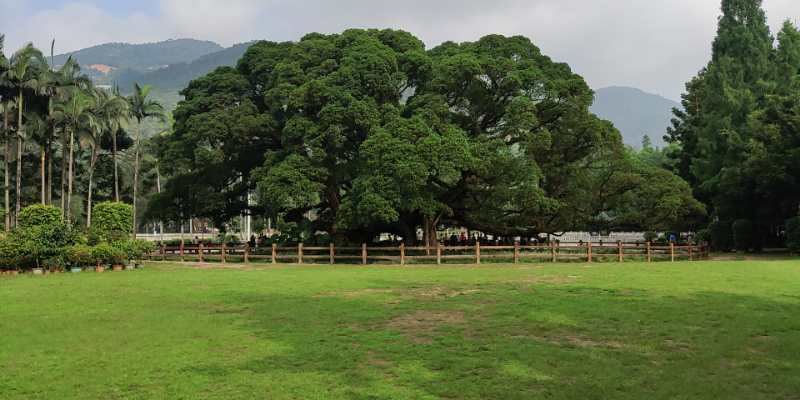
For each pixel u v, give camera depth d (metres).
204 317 12.64
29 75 40.16
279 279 20.41
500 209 32.62
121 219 27.70
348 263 30.44
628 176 32.78
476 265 27.16
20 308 13.86
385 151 27.44
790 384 7.55
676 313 12.53
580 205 33.69
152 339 10.46
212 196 35.75
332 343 10.11
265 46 37.12
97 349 9.70
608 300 14.41
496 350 9.53
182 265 28.62
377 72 30.06
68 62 44.09
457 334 10.79
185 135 32.91
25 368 8.57
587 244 29.42
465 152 27.47
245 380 7.92
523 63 32.09
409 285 18.28
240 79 35.50
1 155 48.38
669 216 32.47
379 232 36.78
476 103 32.31
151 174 59.78
